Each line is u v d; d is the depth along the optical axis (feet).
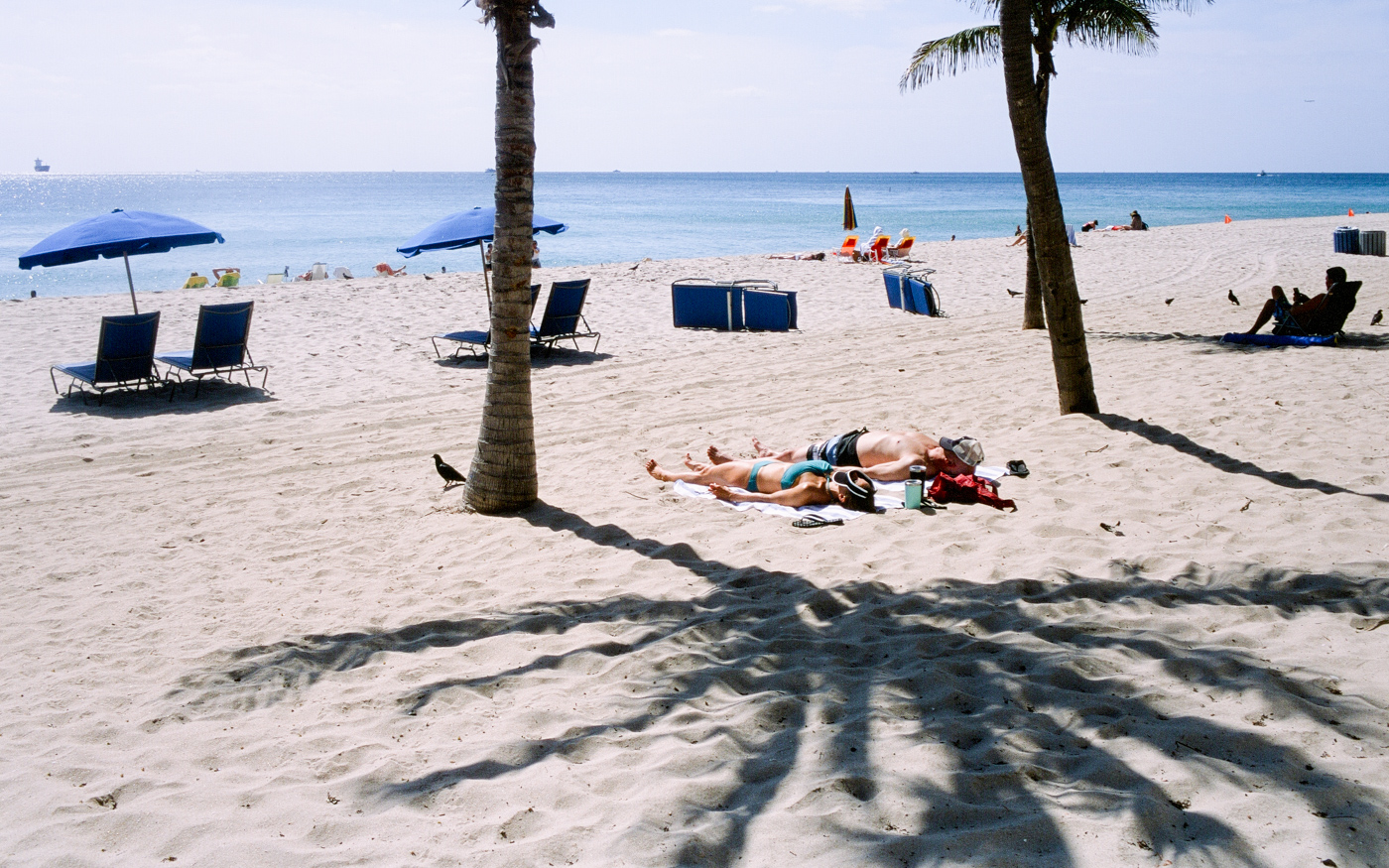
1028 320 43.86
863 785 9.55
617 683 12.60
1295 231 105.29
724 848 8.67
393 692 12.70
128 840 9.46
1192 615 13.55
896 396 30.91
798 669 12.62
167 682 13.43
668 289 64.64
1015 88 24.57
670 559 17.49
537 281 68.54
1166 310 49.34
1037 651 12.66
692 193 414.62
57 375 39.14
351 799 10.07
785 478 20.68
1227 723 10.41
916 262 76.79
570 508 21.13
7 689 13.43
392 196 382.22
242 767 10.97
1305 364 30.89
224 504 22.81
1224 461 21.02
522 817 9.48
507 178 19.95
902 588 15.35
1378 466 19.86
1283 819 8.56
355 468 25.71
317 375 38.86
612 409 31.63
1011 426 25.96
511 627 14.76
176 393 35.76
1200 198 311.47
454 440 28.43
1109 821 8.64
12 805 10.23
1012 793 9.30
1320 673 11.48
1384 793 8.85
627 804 9.56
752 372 37.04
